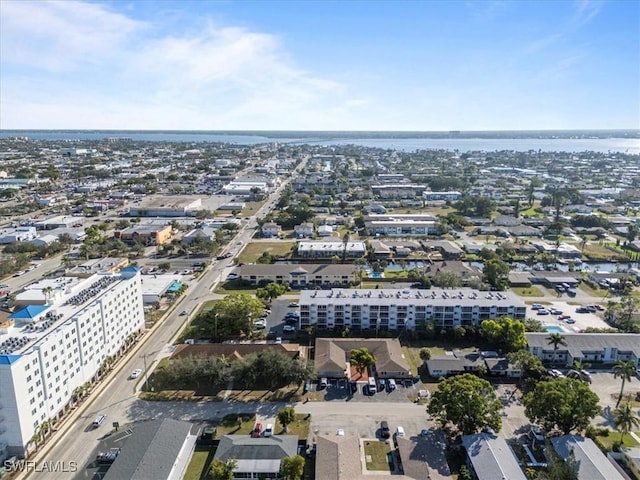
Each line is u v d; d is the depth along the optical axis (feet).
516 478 292.40
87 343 408.67
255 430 354.95
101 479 305.73
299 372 406.21
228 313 513.04
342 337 509.76
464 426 338.95
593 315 578.25
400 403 395.96
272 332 523.29
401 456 318.45
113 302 456.86
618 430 358.43
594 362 461.37
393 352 458.91
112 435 346.33
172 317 567.59
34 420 336.29
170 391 409.49
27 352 333.62
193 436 343.67
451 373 435.12
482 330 496.23
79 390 389.80
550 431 349.82
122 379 428.97
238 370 407.44
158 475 292.61
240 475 305.94
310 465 321.52
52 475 310.45
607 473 294.25
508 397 402.31
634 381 428.56
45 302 436.76
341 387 419.13
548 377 404.57
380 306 520.01
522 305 517.14
